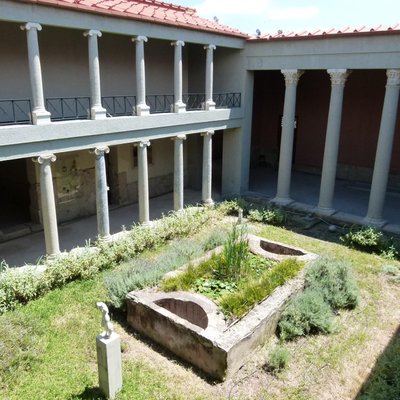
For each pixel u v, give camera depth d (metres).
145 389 6.59
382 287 9.87
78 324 8.14
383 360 7.12
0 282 8.73
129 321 8.21
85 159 13.77
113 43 12.98
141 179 12.18
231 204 15.00
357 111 17.84
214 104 14.20
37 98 9.29
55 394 6.43
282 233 13.15
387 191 17.12
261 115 21.09
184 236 12.70
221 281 8.94
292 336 7.89
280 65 14.10
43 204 9.89
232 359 6.80
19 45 10.59
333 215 13.87
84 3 9.55
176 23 11.75
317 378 6.91
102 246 10.82
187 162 17.62
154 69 14.74
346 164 18.69
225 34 13.68
